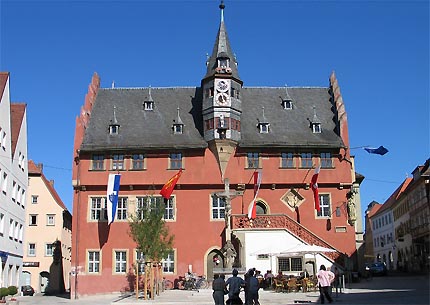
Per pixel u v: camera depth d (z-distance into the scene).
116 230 41.50
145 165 42.41
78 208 41.78
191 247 41.19
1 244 40.75
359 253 42.00
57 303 34.38
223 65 44.00
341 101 45.81
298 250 32.66
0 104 41.12
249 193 42.22
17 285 46.34
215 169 42.28
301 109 46.84
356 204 48.00
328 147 42.72
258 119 45.44
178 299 29.94
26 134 50.22
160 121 45.31
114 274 40.78
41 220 63.28
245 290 21.42
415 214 65.69
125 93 48.03
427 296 25.17
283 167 42.53
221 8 47.19
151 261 32.66
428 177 58.25
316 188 40.84
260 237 38.91
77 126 42.81
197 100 47.31
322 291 23.78
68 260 69.81
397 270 71.69
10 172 43.88
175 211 41.78
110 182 40.31
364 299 24.86
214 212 41.91
